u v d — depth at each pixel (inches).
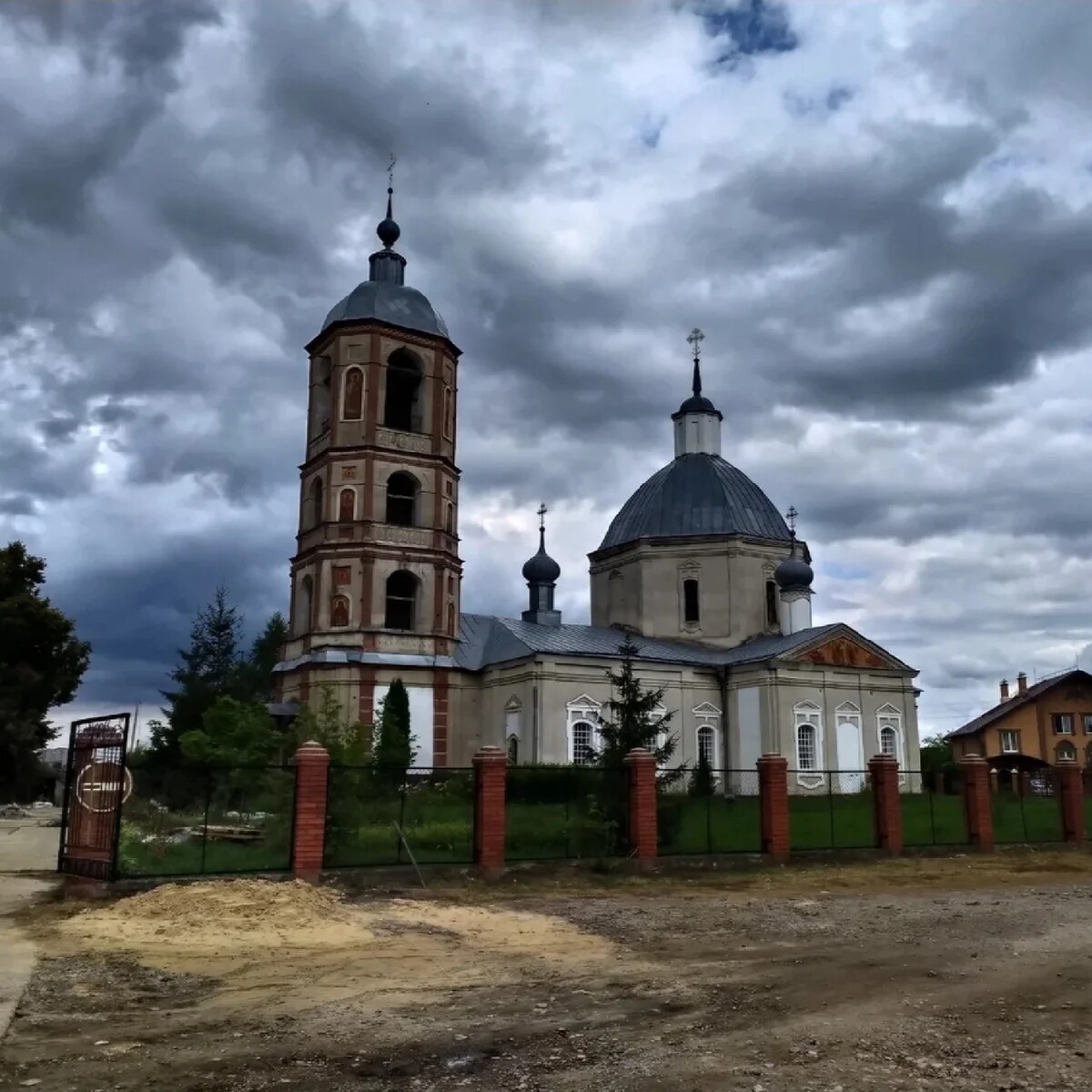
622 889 844.6
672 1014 406.0
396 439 1732.3
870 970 498.9
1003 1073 326.0
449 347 1815.9
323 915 650.2
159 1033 378.9
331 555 1689.2
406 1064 338.0
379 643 1672.0
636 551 2054.6
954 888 889.5
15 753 1959.9
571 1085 313.3
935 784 1991.9
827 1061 337.1
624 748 995.3
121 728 732.7
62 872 789.2
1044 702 2972.4
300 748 814.5
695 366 2289.6
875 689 1934.1
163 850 892.0
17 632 1993.1
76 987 456.1
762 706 1820.9
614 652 1763.0
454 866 848.9
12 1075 328.2
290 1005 424.2
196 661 2792.8
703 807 1270.9
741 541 2017.7
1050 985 465.7
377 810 958.4
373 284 1804.9
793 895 823.1
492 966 510.3
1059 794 1239.5
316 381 1815.9
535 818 1047.6
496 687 1775.3
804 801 1605.6
